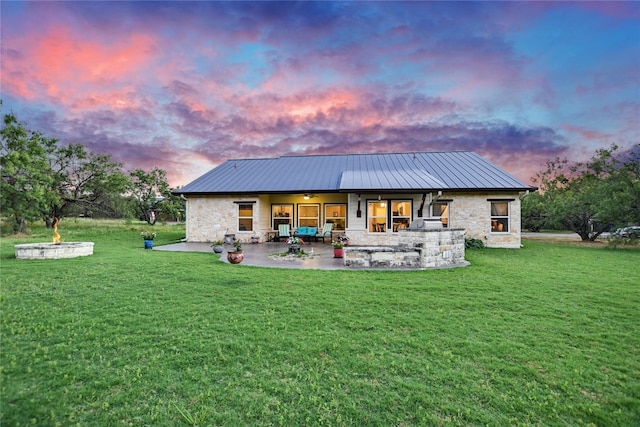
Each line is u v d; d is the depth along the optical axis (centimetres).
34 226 2753
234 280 736
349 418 256
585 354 370
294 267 935
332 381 309
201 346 379
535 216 2639
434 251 961
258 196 1812
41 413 256
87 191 2562
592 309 534
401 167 1894
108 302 555
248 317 484
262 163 2203
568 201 2059
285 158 2255
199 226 1864
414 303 562
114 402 273
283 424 249
